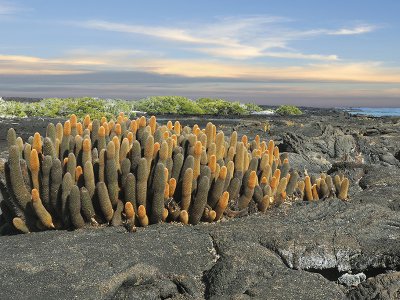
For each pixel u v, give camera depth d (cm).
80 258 105
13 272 100
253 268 107
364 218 130
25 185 127
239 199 138
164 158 129
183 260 110
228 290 102
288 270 107
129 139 138
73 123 142
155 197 125
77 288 98
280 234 119
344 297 101
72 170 126
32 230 128
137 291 102
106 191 123
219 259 112
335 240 117
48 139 128
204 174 129
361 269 115
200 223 130
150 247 112
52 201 125
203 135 140
